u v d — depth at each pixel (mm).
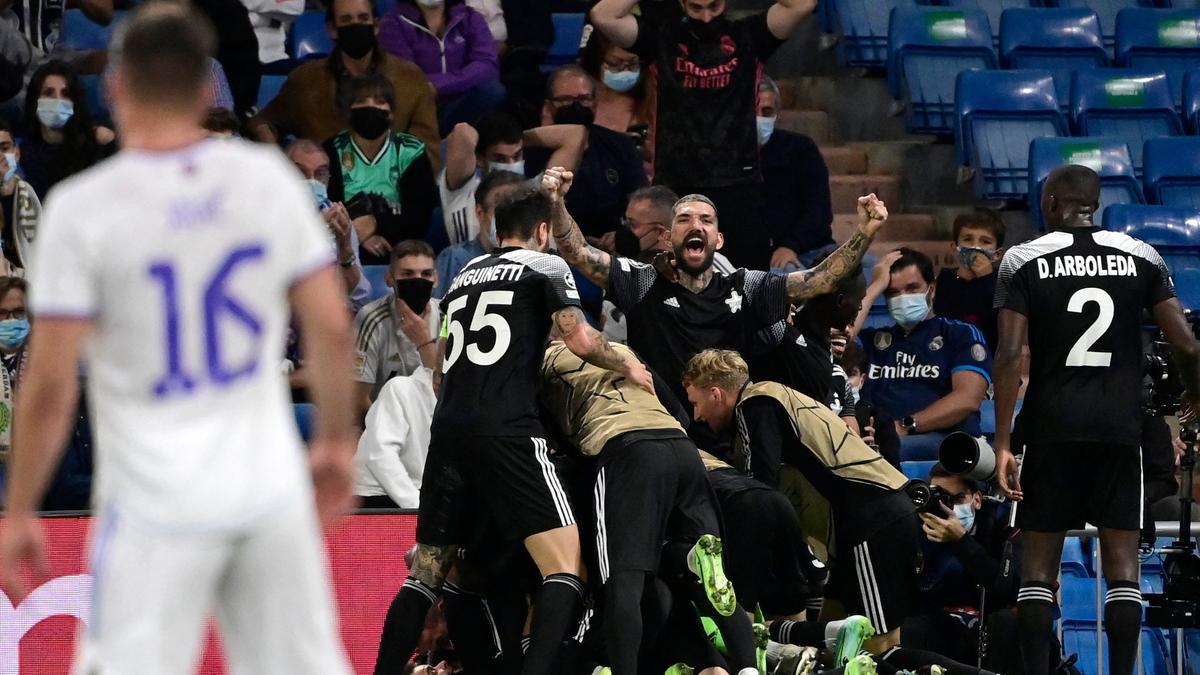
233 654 10531
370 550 22203
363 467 23906
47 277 10000
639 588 18141
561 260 19203
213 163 10414
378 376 26000
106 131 28859
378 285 29344
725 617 18562
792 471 21359
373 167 30391
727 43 30781
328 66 32188
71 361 9969
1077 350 20031
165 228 10188
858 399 26828
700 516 19156
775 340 21875
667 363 21734
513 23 36594
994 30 41562
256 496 10164
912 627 21969
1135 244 20406
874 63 39688
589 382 19703
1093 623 26516
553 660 17938
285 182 10547
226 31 32031
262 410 10398
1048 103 38031
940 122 38562
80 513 21609
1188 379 20391
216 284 10250
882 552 20656
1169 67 41250
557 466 19562
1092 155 36562
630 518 18469
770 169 32875
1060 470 20188
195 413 10188
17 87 30125
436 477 19016
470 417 18641
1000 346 20281
